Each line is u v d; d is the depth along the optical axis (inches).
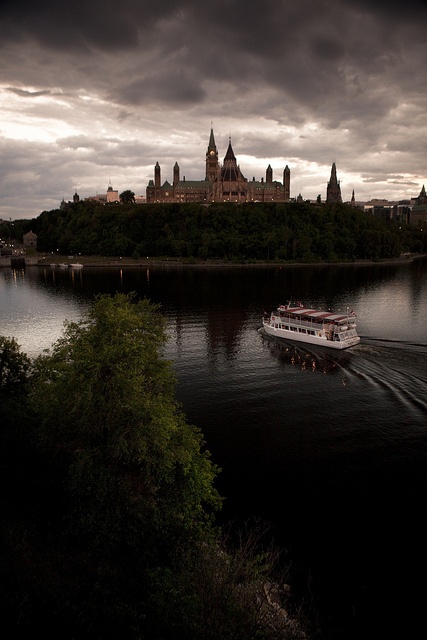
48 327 4298.7
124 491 1267.2
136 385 1322.6
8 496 1232.8
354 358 3181.6
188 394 2598.4
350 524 1510.8
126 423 1327.5
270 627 1007.6
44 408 1465.3
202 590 1027.3
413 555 1381.6
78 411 1323.8
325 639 1091.9
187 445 1461.6
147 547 1190.9
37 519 1176.2
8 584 900.6
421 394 2544.3
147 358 1462.8
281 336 3774.6
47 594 906.1
